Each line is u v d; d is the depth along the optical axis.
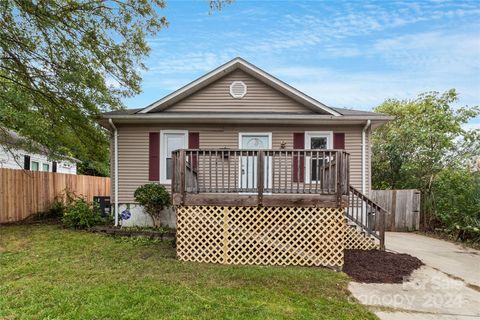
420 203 10.84
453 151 11.44
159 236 7.81
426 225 10.58
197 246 6.14
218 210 6.14
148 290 4.32
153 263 5.72
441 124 11.26
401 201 10.66
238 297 4.21
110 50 9.55
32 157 14.87
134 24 9.55
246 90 9.80
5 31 8.15
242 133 9.33
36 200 10.80
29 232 8.10
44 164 16.11
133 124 9.36
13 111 7.09
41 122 7.96
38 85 9.17
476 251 7.64
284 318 3.62
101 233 8.21
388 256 6.75
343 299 4.37
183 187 6.11
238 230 6.12
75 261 5.72
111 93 9.77
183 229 6.14
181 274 5.12
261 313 3.72
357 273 5.55
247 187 6.16
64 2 8.57
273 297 4.26
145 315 3.60
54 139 9.13
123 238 7.71
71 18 8.78
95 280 4.72
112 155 9.54
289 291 4.51
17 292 4.21
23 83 9.13
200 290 4.41
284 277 5.08
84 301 3.93
